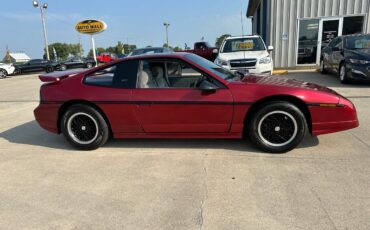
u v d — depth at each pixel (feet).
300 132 12.21
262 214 8.46
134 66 13.52
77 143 14.21
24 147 15.16
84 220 8.64
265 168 11.30
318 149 12.84
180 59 13.20
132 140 15.20
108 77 13.74
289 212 8.48
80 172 11.85
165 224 8.25
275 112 12.19
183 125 12.99
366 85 28.22
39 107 14.60
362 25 40.91
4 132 18.08
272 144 12.58
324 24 41.78
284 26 42.80
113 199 9.67
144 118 13.21
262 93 12.10
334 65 32.14
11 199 10.01
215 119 12.64
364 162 11.39
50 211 9.18
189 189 10.05
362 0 40.01
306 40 42.83
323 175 10.51
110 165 12.36
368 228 7.68
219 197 9.46
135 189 10.25
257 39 30.48
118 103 13.28
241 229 7.88
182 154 13.06
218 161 12.14
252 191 9.70
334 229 7.69
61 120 14.34
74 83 14.06
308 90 12.17
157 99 12.85
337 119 12.07
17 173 12.02
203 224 8.15
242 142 14.07
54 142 15.78
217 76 12.71
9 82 56.03
